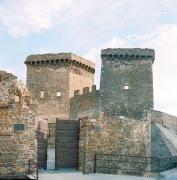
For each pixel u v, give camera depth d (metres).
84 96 55.72
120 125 27.12
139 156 27.67
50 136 31.64
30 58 60.88
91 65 63.59
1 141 21.59
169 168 35.38
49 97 59.25
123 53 53.62
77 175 23.12
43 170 24.66
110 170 25.83
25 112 22.09
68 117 57.53
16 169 21.47
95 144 25.20
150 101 52.62
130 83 53.28
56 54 59.41
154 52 53.44
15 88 22.12
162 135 49.03
